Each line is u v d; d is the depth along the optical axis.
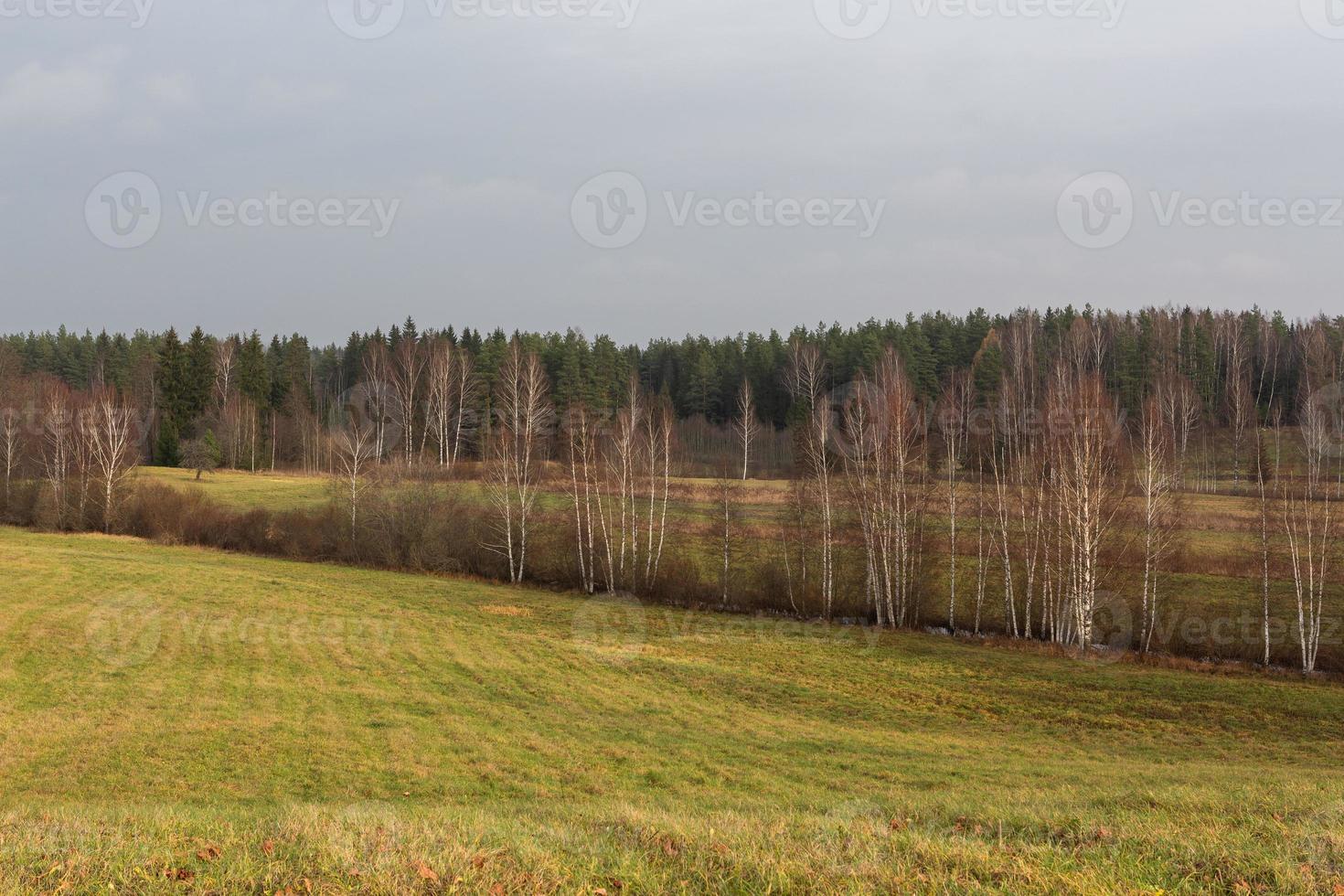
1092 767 22.80
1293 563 42.56
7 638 34.28
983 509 53.28
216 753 22.55
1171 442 53.34
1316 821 10.73
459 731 25.64
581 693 31.41
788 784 20.80
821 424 55.28
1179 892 8.07
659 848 9.55
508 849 9.14
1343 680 36.91
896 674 36.72
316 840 9.25
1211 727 29.69
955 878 8.41
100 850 8.70
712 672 35.75
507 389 68.69
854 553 52.91
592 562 54.56
